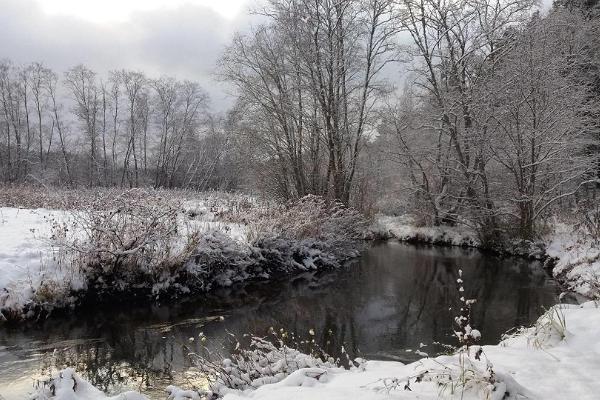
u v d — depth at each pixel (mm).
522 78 18641
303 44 20531
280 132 20938
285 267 14367
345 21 21109
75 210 11875
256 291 12180
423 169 24297
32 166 49156
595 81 22266
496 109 19734
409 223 26031
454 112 21609
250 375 5082
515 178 19406
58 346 7746
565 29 21688
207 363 5617
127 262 10492
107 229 10117
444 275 14883
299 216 15617
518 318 9844
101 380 6473
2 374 6570
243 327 9148
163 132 51844
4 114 48469
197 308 10352
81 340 8070
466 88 21922
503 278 14344
